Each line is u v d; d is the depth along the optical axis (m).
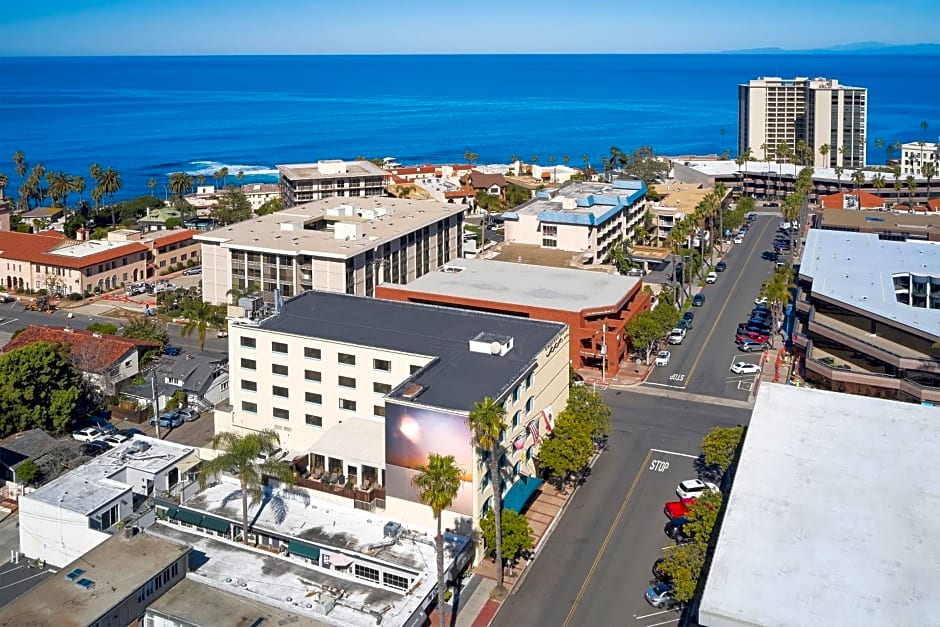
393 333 107.56
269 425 109.50
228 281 170.38
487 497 87.88
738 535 60.28
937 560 57.41
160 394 125.88
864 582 55.38
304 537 84.00
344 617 71.56
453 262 163.25
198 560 79.31
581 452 96.94
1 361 113.25
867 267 148.62
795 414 77.31
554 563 86.69
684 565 74.94
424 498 70.06
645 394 130.75
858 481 66.62
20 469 99.81
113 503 88.25
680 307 174.62
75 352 130.00
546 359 102.62
